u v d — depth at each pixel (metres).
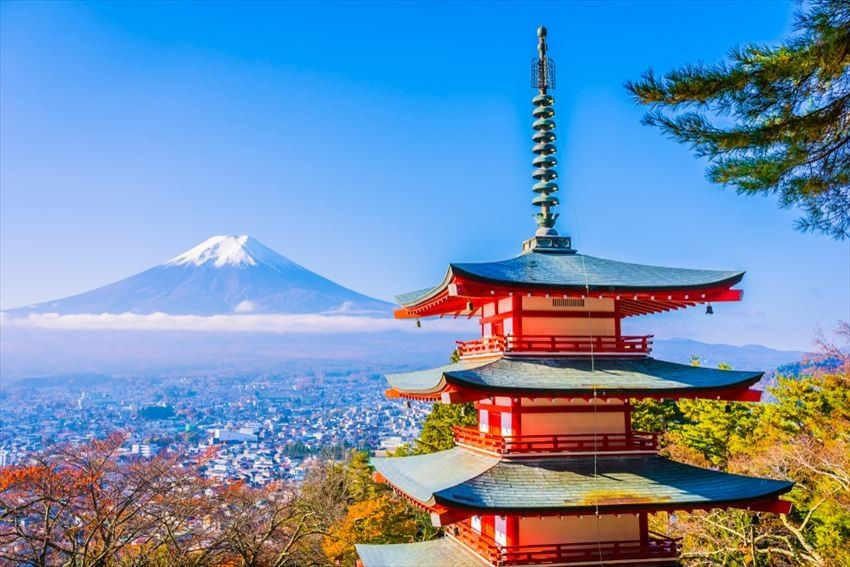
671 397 20.61
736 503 19.45
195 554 36.81
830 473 35.59
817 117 12.90
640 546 20.55
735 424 52.34
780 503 19.78
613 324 22.27
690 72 13.51
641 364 21.92
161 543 35.44
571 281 21.09
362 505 47.88
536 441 20.95
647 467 21.12
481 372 20.14
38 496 31.17
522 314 21.75
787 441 42.09
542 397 19.86
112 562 34.16
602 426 21.66
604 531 20.73
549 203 25.02
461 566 21.97
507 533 20.45
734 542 36.41
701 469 21.33
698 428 53.53
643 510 19.16
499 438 21.06
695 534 37.53
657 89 13.69
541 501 18.84
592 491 19.55
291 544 39.38
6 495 31.56
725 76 13.19
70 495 31.62
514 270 21.72
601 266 23.14
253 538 37.84
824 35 11.98
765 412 48.56
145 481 33.72
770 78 12.74
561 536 20.53
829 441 39.25
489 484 19.45
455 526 24.84
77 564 31.64
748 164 13.43
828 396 43.72
